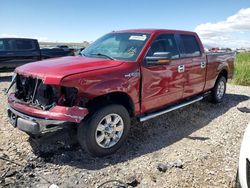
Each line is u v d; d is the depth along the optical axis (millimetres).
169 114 6008
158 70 4625
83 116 3490
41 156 3852
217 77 6805
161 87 4758
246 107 6914
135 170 3580
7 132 4656
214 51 7000
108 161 3818
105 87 3764
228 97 8109
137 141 4547
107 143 3916
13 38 11820
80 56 4875
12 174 3350
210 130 5141
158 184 3266
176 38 5246
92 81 3652
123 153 4086
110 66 4016
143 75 4344
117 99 4184
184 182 3305
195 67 5668
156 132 4977
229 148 4281
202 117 5969
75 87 3504
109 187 3172
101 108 3758
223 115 6152
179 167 3646
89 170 3555
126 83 4055
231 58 7371
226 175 3459
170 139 4664
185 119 5773
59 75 3482
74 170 3543
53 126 3475
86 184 3244
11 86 4324
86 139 3693
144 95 4441
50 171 3500
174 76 5035
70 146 4172
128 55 4461
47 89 3629
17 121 3748
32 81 3848
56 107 3502
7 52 11523
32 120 3568
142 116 4621
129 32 5070
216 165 3723
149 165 3717
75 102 3561
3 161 3670
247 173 2512
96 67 3889
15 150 3996
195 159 3889
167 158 3930
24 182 3227
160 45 4816
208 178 3393
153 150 4207
